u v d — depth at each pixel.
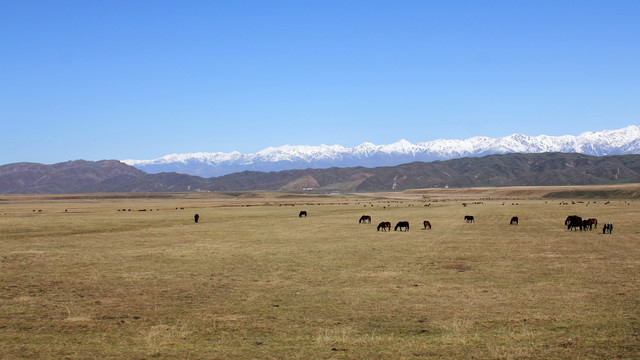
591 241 46.28
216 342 16.77
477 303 21.94
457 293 24.02
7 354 15.55
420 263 33.62
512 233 56.44
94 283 26.91
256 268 31.81
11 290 25.06
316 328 18.36
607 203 168.62
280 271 30.62
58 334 17.70
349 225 71.94
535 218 85.31
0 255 38.41
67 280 27.78
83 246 44.72
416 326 18.52
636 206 134.62
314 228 66.31
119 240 50.28
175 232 60.16
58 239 51.34
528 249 40.84
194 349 16.05
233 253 39.47
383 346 16.23
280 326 18.62
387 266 32.41
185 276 28.98
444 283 26.52
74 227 67.88
